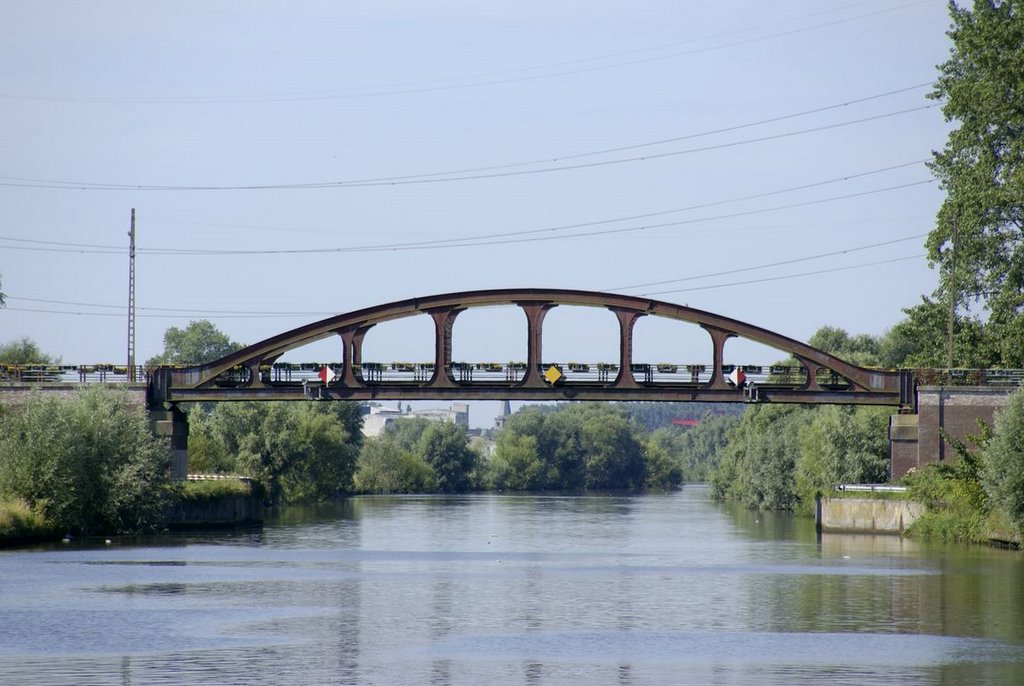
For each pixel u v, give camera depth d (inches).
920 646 3292.3
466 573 4955.7
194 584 4485.7
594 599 4163.4
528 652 3211.1
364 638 3393.2
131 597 4126.5
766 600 4119.1
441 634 3467.0
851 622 3671.3
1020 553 5664.4
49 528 6018.7
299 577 4749.0
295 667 2999.5
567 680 2888.8
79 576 4690.0
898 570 4977.9
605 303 6496.1
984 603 4023.1
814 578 4726.9
